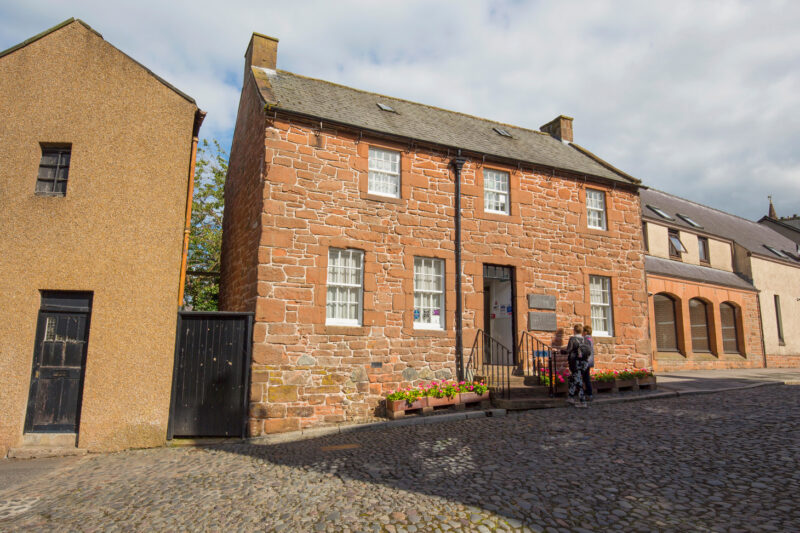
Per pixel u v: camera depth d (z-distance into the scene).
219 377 8.55
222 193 17.84
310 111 9.95
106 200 8.41
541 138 15.41
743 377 14.68
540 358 11.46
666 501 4.62
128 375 8.03
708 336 19.39
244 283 9.98
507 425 8.11
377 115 11.45
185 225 8.82
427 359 10.23
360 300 9.91
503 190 11.96
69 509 5.00
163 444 8.00
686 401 10.08
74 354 8.09
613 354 12.39
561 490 4.96
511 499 4.75
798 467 5.34
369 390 9.52
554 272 12.06
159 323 8.27
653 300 17.58
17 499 5.37
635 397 10.45
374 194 10.27
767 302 22.39
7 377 7.74
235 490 5.36
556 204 12.40
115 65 8.84
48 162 8.63
